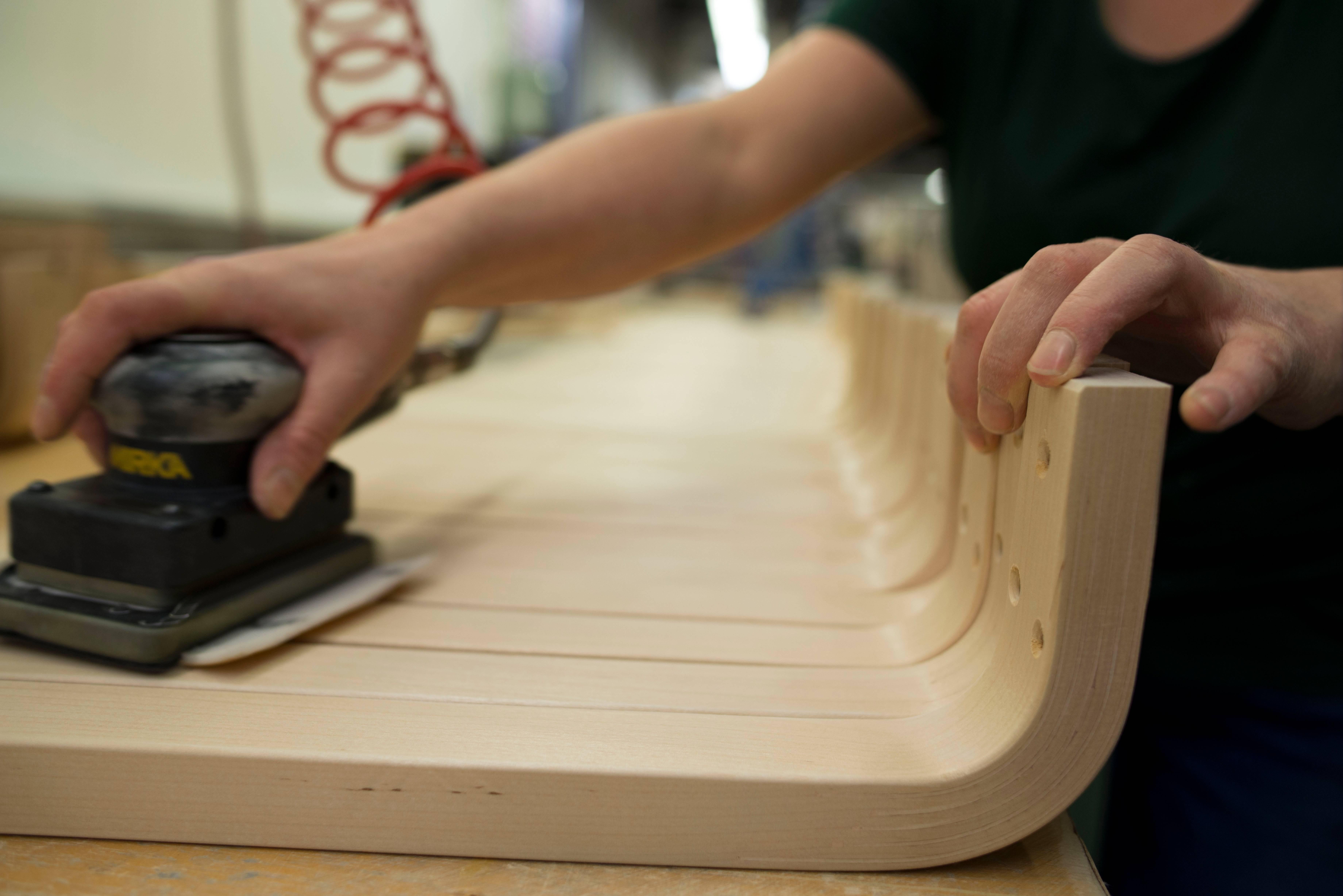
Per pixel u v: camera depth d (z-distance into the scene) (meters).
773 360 2.39
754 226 0.85
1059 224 0.75
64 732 0.40
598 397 1.61
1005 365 0.39
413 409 1.42
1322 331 0.40
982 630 0.47
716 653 0.53
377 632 0.54
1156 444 0.35
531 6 6.27
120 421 0.51
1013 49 0.80
